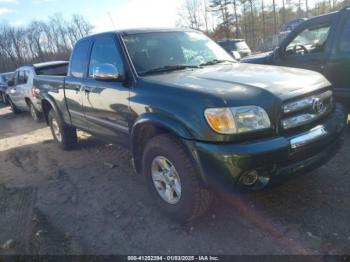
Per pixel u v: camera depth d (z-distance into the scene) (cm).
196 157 278
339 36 486
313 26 523
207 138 271
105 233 328
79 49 479
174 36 431
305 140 286
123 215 357
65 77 516
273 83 299
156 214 351
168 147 303
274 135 278
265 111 274
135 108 339
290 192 358
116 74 359
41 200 417
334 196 342
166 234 314
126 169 486
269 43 3594
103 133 438
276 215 322
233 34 4338
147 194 398
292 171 282
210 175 274
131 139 350
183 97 291
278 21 4278
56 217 369
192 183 294
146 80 341
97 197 407
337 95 498
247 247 283
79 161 548
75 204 395
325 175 386
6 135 859
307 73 344
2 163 599
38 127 912
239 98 272
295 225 304
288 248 275
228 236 300
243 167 261
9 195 444
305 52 540
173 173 317
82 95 456
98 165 517
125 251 298
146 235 317
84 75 459
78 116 495
